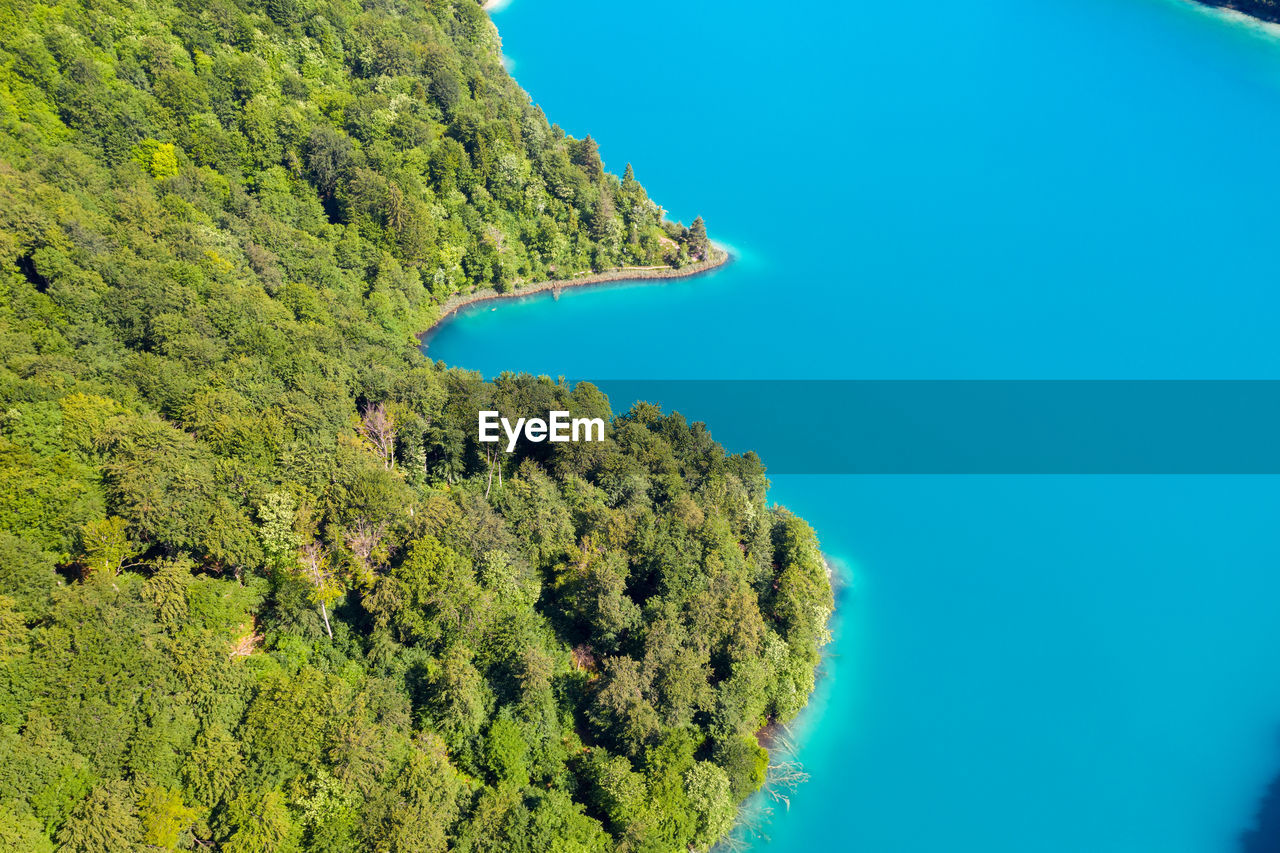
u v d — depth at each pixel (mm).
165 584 99312
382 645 110875
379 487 116750
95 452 110875
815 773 129000
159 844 83875
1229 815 127312
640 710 110188
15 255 133500
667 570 126062
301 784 93438
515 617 116625
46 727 85625
